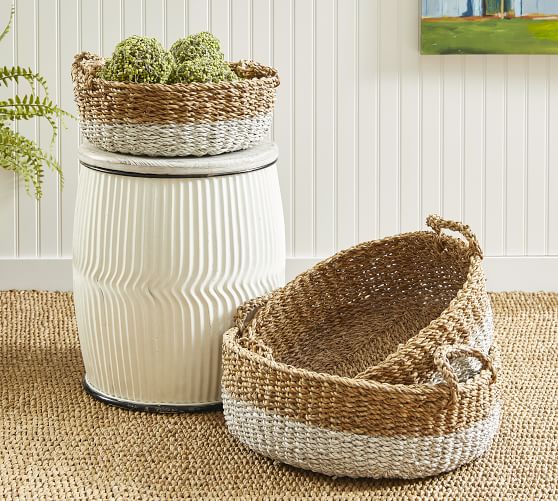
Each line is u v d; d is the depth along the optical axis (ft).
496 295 12.80
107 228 10.39
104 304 10.53
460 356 9.72
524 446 10.21
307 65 12.51
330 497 9.65
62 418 10.55
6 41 12.41
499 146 12.69
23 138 11.96
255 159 10.45
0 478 9.78
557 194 12.80
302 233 12.76
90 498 9.61
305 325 10.96
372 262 11.05
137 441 10.27
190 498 9.63
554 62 12.57
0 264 12.74
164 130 10.27
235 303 10.59
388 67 12.53
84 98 10.48
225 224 10.41
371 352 11.19
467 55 12.51
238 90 10.35
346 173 12.69
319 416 9.64
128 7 12.39
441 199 12.76
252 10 12.42
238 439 10.12
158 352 10.53
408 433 9.59
